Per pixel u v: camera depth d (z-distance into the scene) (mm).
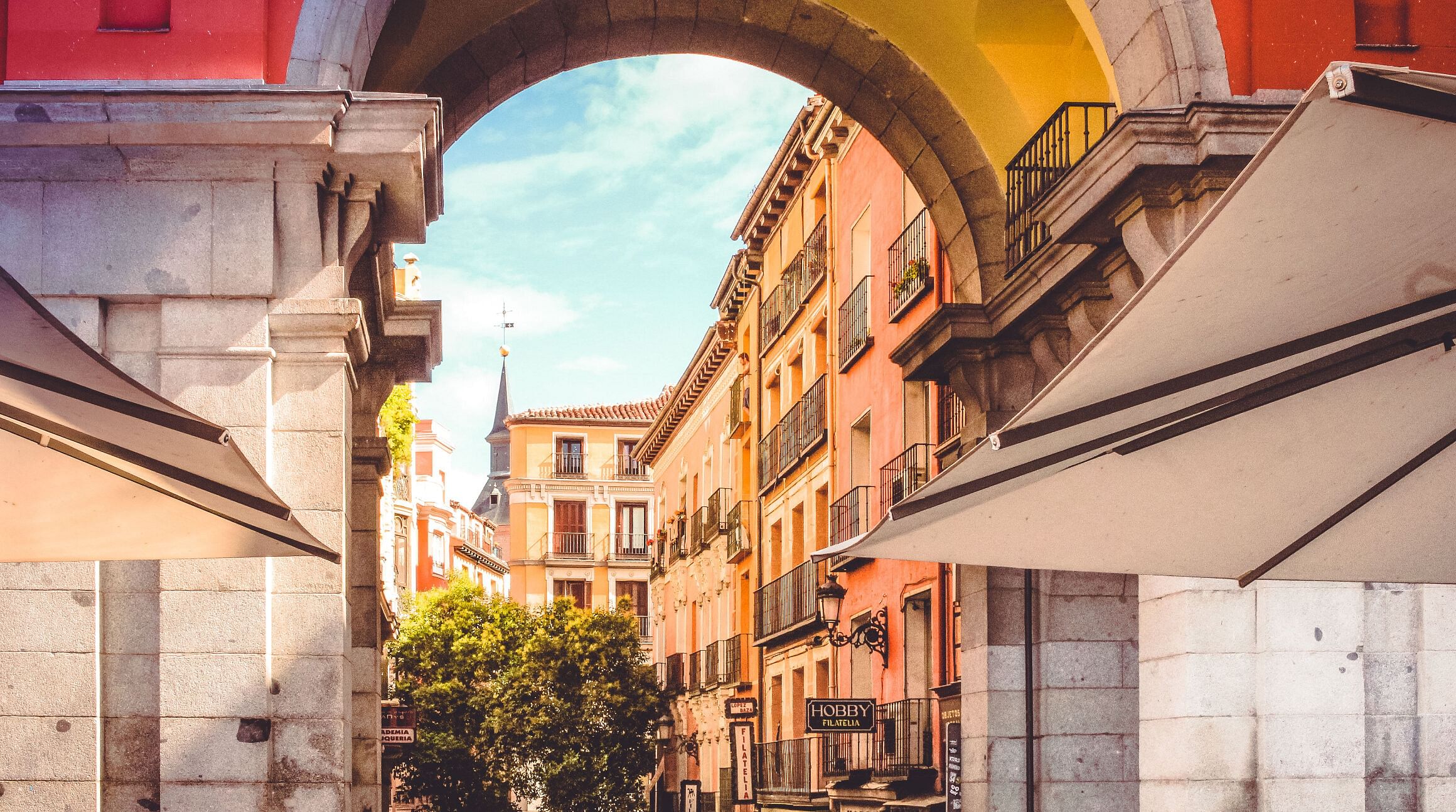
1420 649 8719
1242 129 8469
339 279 9352
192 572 9164
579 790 36688
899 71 13195
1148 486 5184
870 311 24328
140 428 5129
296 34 9547
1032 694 11188
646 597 71938
